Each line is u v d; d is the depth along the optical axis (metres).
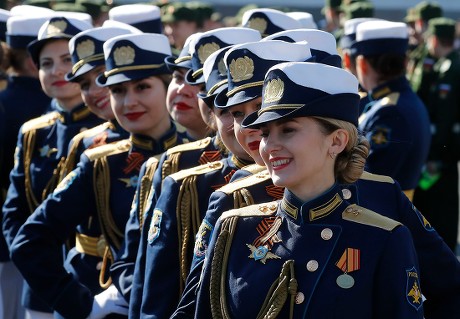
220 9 25.58
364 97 9.58
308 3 25.39
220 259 5.00
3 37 10.86
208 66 6.02
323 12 19.23
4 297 9.60
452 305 5.54
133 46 7.18
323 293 4.71
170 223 6.04
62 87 8.52
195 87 6.89
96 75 7.83
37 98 9.98
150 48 7.21
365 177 5.62
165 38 7.31
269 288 4.80
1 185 9.91
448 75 12.62
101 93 7.83
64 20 8.62
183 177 6.11
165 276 6.01
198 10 14.78
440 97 12.58
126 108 7.22
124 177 7.30
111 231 7.30
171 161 6.53
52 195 7.33
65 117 8.55
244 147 5.57
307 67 4.71
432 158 12.16
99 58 7.79
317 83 4.70
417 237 5.57
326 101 4.69
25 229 7.24
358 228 4.77
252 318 4.81
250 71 5.46
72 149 7.98
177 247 6.02
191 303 5.36
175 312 5.42
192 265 5.58
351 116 4.78
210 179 6.08
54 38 8.57
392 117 8.73
